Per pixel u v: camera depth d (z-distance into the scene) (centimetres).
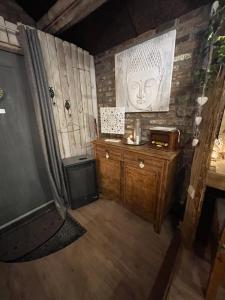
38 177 194
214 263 88
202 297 101
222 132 134
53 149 178
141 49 165
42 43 163
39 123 164
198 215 121
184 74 146
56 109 187
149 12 141
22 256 135
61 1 127
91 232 158
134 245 142
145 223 168
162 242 144
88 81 217
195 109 145
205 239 142
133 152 153
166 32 146
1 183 165
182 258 127
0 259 134
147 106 177
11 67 156
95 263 126
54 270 122
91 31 179
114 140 195
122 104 200
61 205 191
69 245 144
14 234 162
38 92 158
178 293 104
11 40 146
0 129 158
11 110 162
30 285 112
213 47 106
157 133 147
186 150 161
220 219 101
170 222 167
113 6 145
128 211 188
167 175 134
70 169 181
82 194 196
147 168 146
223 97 94
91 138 235
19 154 174
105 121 211
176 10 133
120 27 164
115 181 186
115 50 189
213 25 107
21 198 182
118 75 192
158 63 157
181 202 177
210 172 109
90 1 123
